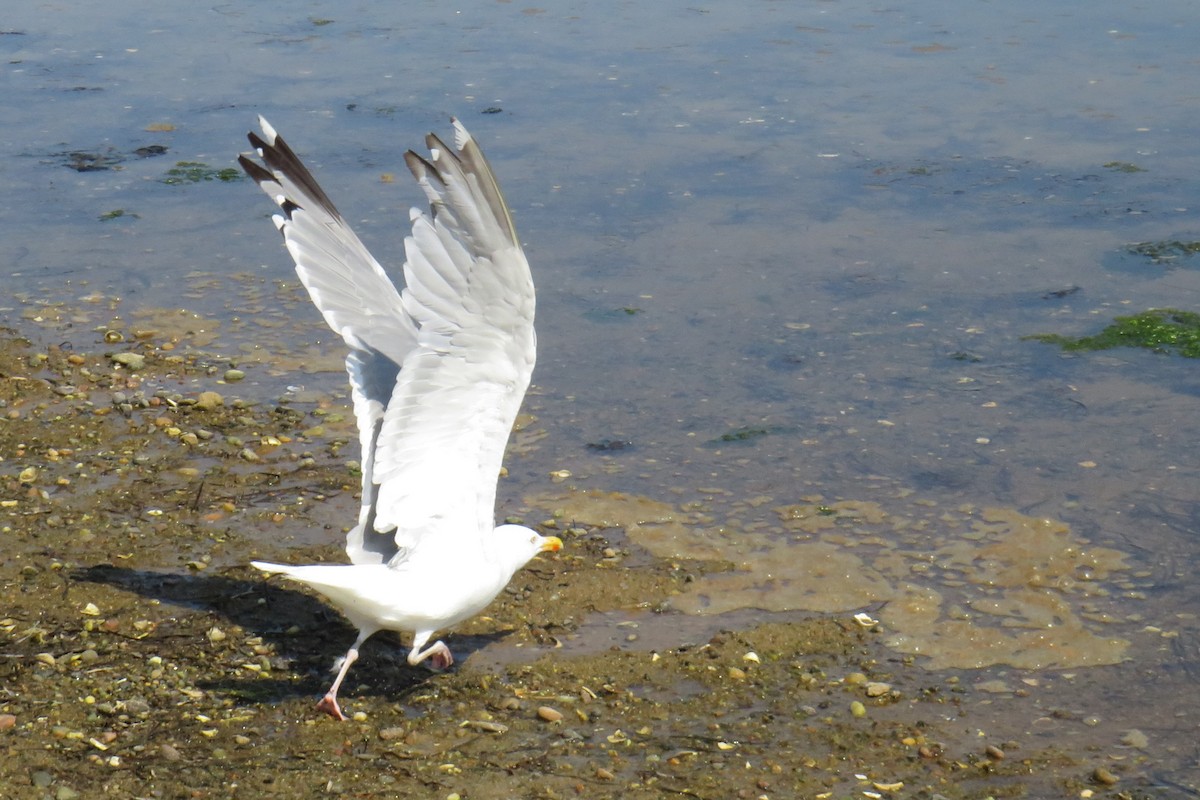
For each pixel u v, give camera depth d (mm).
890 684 7359
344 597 6473
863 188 15031
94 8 22688
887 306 12367
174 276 12953
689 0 22766
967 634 7832
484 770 6438
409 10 22438
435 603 6582
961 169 15469
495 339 6355
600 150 16141
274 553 8422
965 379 11047
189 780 6215
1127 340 11617
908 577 8398
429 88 18391
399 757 6516
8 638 7344
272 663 7301
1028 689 7352
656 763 6570
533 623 7832
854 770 6598
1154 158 15641
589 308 12375
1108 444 10008
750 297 12562
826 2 22422
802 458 9875
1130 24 20578
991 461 9797
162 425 10039
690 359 11453
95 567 8156
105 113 17625
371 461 6984
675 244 13688
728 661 7500
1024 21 20953
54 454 9555
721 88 18250
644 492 9406
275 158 7254
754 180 15297
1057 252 13375
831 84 18344
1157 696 7293
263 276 13023
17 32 21250
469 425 6562
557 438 10195
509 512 9117
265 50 20297
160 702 6859
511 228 5938
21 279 12789
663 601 8102
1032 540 8805
